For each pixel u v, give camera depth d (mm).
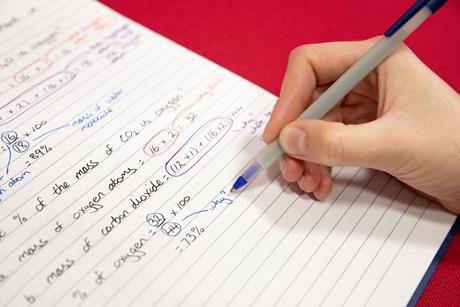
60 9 441
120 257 348
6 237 348
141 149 383
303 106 391
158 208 364
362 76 377
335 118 413
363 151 354
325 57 393
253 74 435
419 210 380
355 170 391
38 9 439
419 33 460
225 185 376
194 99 408
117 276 343
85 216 357
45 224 353
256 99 413
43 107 394
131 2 461
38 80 406
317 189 375
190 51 431
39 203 359
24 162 372
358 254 363
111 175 372
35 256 344
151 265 348
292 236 364
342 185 385
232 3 468
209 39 449
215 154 387
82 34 430
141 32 436
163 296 341
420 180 369
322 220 371
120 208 362
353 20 466
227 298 344
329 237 366
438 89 368
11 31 426
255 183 379
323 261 359
